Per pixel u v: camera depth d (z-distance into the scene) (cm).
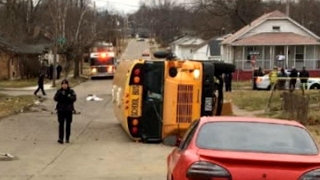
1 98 3991
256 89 4941
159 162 1541
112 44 12425
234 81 6397
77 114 3012
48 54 7638
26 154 1669
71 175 1318
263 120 821
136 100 1975
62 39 6228
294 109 2484
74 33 7112
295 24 6756
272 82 4612
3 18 8038
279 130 791
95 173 1351
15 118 2734
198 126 809
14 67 6819
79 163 1511
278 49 6631
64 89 1919
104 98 4200
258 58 6688
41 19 8919
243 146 752
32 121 2611
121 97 2159
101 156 1647
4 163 1495
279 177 697
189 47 10931
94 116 2925
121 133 2228
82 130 2317
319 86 4669
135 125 1975
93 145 1891
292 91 3328
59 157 1617
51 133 2198
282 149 747
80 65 8275
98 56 7306
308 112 2573
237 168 706
